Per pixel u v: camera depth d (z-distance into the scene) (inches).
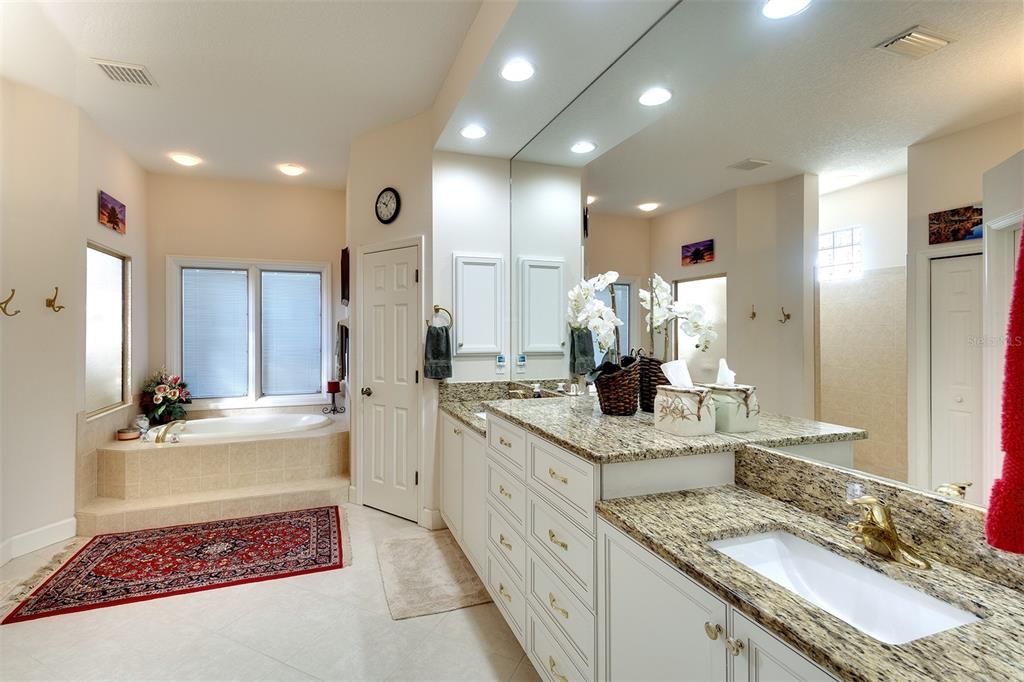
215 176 173.6
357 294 142.3
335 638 80.2
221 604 89.7
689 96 66.1
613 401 76.2
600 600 50.9
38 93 111.4
